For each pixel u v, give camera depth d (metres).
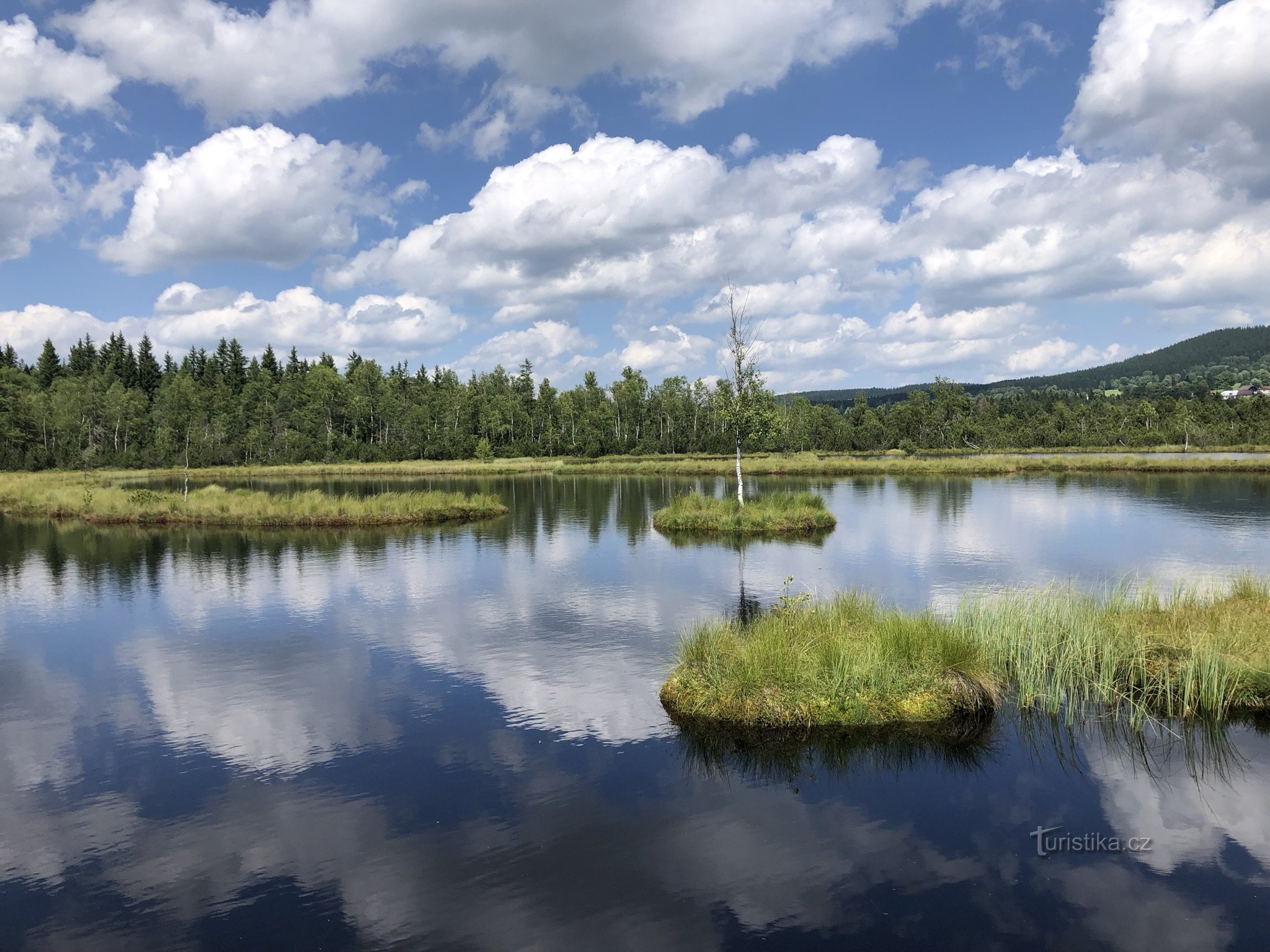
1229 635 11.98
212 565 24.91
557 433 122.00
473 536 31.16
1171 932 6.45
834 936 6.43
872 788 9.06
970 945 6.29
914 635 11.74
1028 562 22.42
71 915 6.92
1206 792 8.85
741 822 8.34
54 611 18.78
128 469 91.44
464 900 7.03
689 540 28.59
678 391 120.50
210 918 6.84
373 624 17.02
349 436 115.75
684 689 11.53
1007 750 9.94
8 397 91.88
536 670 13.50
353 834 8.23
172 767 9.99
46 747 10.67
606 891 7.13
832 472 63.25
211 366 140.00
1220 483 46.25
